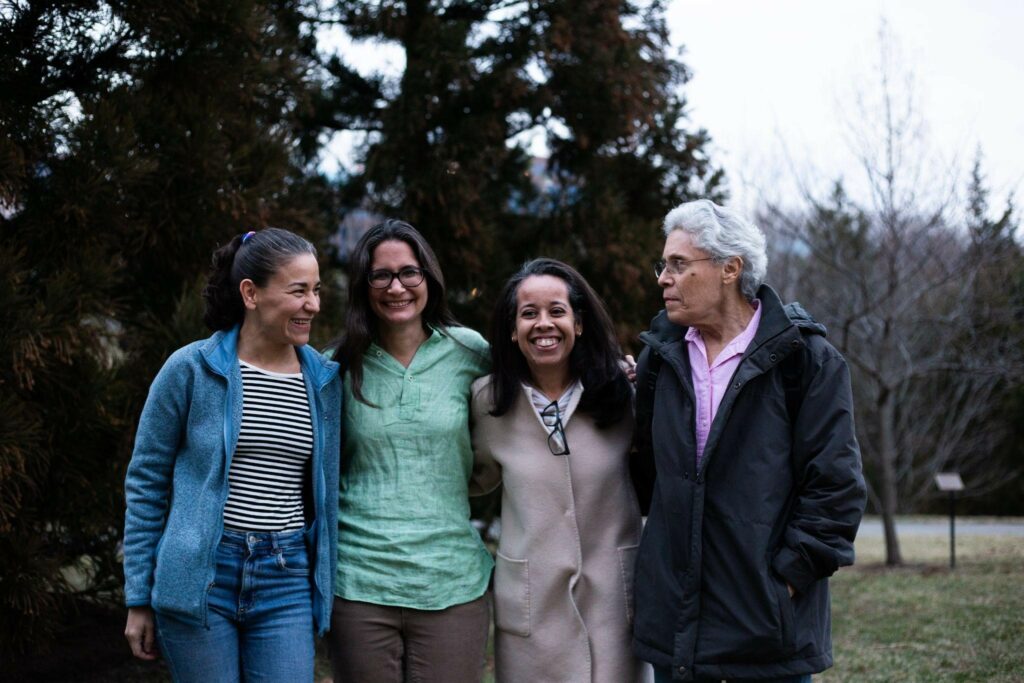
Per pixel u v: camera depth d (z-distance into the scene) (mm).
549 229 6547
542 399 2572
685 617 2197
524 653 2488
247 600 2170
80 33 4156
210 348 2217
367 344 2498
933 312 9328
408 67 6094
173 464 2227
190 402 2188
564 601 2482
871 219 8641
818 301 9258
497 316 2551
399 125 6035
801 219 9562
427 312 2609
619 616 2488
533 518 2504
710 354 2352
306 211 4988
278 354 2293
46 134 3955
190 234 4379
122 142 3918
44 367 3713
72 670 4348
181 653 2133
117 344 4523
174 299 4477
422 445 2439
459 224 5883
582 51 6387
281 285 2199
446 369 2572
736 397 2201
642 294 6449
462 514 2494
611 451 2557
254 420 2193
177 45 4426
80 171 3861
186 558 2098
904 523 12852
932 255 8242
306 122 6703
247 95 4711
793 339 2182
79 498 3877
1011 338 8867
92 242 4020
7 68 3926
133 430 3984
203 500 2131
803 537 2117
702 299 2291
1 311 3506
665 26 7062
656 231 6750
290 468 2238
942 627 4816
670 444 2275
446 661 2379
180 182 4348
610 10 6402
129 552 2174
